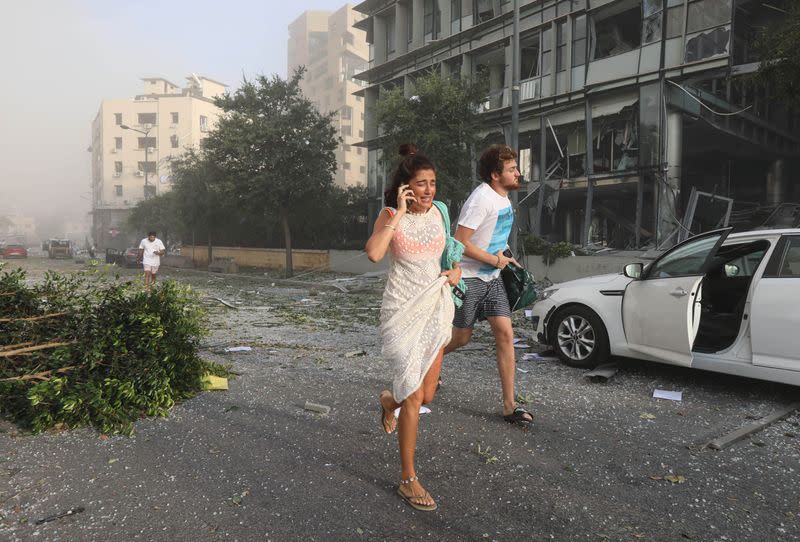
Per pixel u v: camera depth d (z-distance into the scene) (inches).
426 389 106.0
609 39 708.0
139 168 2891.2
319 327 328.2
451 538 90.4
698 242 186.7
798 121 838.5
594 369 207.0
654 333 185.8
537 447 131.7
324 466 118.5
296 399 168.2
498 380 195.5
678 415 158.6
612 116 695.1
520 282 149.5
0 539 87.7
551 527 94.7
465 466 119.7
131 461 120.3
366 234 1055.6
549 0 759.7
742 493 108.9
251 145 864.3
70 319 152.8
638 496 107.0
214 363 195.6
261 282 810.8
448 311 106.8
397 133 649.0
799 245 166.7
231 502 101.6
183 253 1584.6
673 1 611.8
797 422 153.5
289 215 953.5
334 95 3208.7
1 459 119.3
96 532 90.6
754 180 882.1
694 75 599.8
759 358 166.7
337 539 89.5
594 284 213.0
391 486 109.2
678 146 631.2
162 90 3299.7
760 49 363.6
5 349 144.5
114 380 142.1
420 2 1005.8
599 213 837.8
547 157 796.0
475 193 146.7
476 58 898.1
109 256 1432.1
